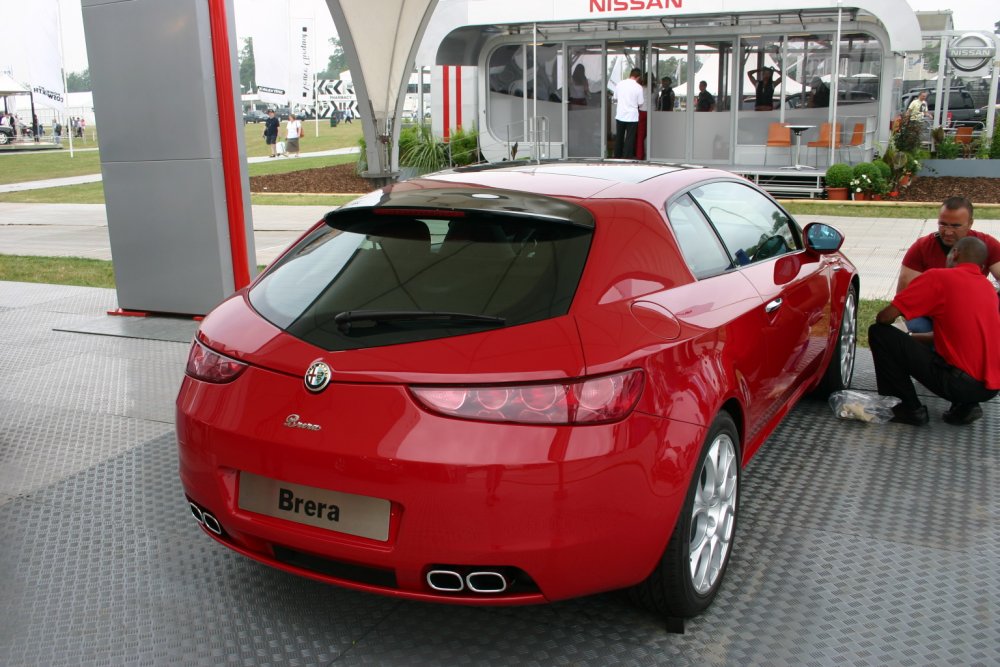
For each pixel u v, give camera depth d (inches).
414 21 389.4
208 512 108.0
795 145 677.3
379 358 95.2
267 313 108.7
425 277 104.7
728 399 115.0
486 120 771.4
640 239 113.0
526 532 91.4
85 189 906.1
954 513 140.6
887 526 136.4
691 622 111.4
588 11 660.7
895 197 628.7
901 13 604.1
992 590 117.7
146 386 212.5
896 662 102.1
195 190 265.3
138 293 283.3
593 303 100.4
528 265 104.1
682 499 100.8
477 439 90.4
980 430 178.1
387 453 91.7
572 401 91.9
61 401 201.8
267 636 109.7
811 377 173.2
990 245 194.1
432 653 105.8
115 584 122.1
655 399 98.0
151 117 264.8
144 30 259.0
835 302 179.8
